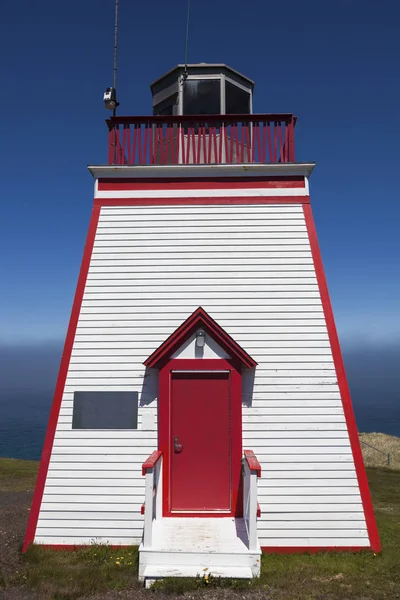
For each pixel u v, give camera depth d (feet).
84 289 26.50
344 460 24.52
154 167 27.53
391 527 29.37
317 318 26.05
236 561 19.77
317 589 18.95
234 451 24.71
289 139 28.19
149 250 26.99
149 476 20.53
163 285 26.55
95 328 26.05
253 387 25.34
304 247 26.94
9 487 44.34
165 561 19.88
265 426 24.91
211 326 25.09
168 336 25.96
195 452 24.98
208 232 27.17
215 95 32.32
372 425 313.73
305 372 25.45
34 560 22.16
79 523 24.07
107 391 25.40
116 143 28.32
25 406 558.97
